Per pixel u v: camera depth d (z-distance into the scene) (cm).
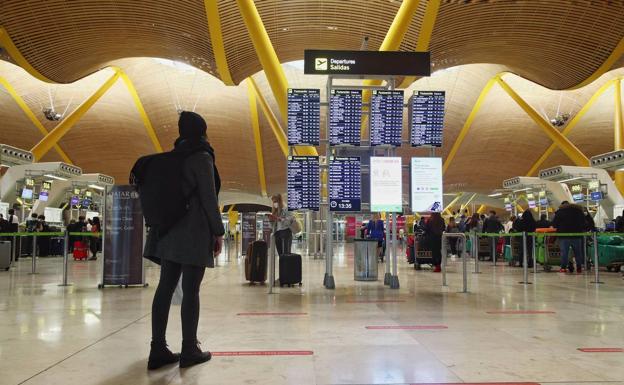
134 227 924
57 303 711
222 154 4606
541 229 1417
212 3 1719
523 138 4547
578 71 2259
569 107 4128
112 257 918
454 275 1241
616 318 580
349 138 952
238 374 345
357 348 425
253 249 995
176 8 1794
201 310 649
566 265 1319
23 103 3934
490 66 3456
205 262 378
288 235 1102
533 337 469
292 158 998
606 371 349
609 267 1385
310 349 421
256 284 998
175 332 500
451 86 3788
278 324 544
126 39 2097
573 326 528
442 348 423
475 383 322
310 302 730
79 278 1125
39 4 1759
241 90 3956
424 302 726
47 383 324
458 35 1959
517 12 1806
